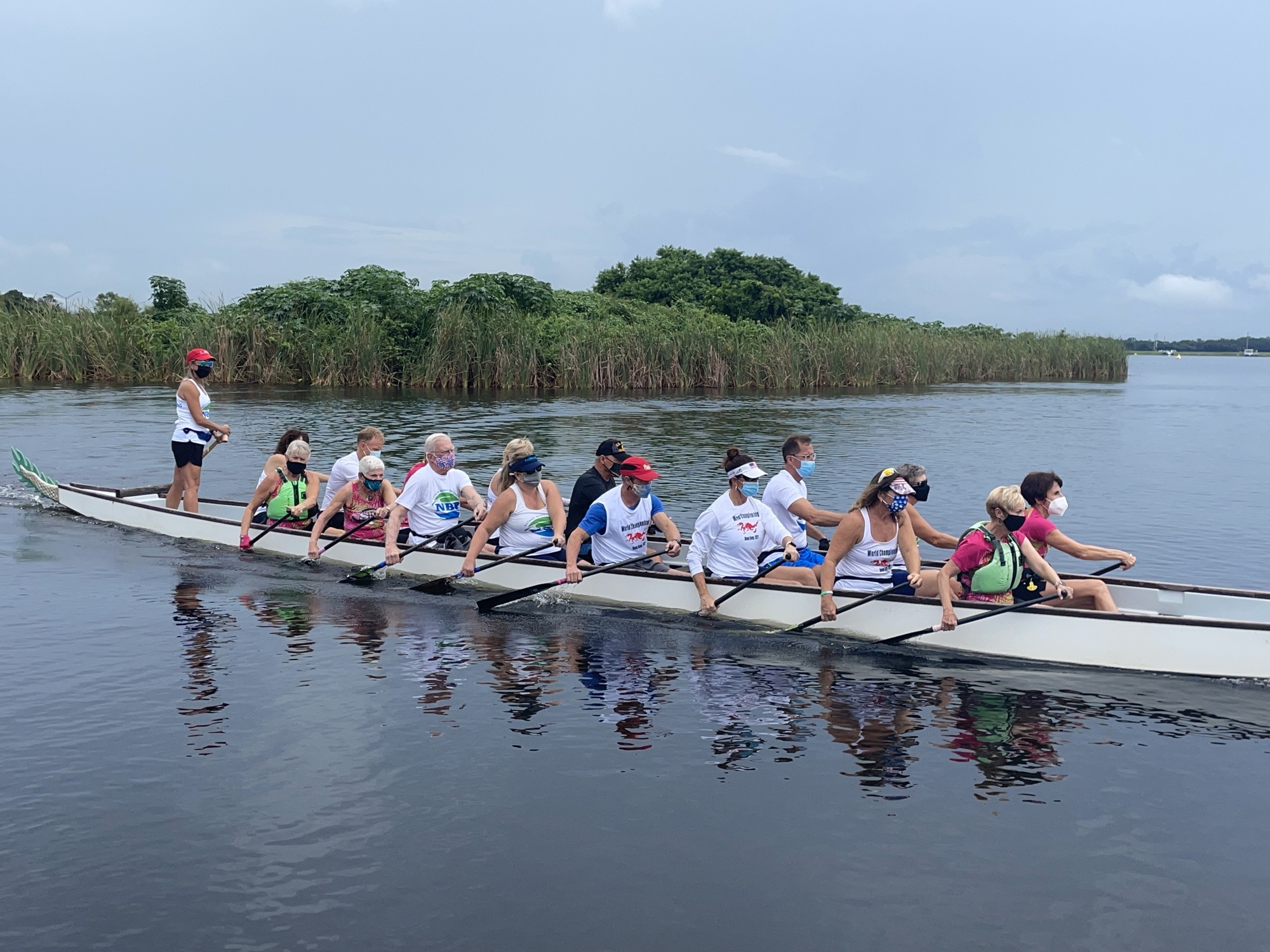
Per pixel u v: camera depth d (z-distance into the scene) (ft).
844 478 50.37
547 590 27.40
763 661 22.70
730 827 14.69
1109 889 13.20
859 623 24.02
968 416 84.12
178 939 11.98
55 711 18.78
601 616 26.32
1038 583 23.56
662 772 16.52
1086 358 164.04
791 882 13.28
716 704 19.83
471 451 58.44
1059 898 12.98
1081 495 47.01
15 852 13.83
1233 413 96.58
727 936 12.10
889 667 22.31
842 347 123.54
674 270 192.85
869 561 24.27
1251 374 270.26
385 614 26.32
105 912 12.50
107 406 81.76
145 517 36.63
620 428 70.74
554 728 18.40
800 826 14.75
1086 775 16.60
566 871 13.47
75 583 28.78
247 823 14.65
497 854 13.88
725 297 175.63
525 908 12.64
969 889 13.17
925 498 24.04
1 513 39.81
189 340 110.93
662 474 50.55
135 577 29.68
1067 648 22.24
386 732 18.04
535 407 87.30
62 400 85.92
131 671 21.15
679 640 24.32
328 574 30.71
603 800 15.51
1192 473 53.83
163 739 17.56
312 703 19.48
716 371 115.24
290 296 119.85
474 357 110.52
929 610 23.22
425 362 109.91
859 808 15.35
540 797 15.60
